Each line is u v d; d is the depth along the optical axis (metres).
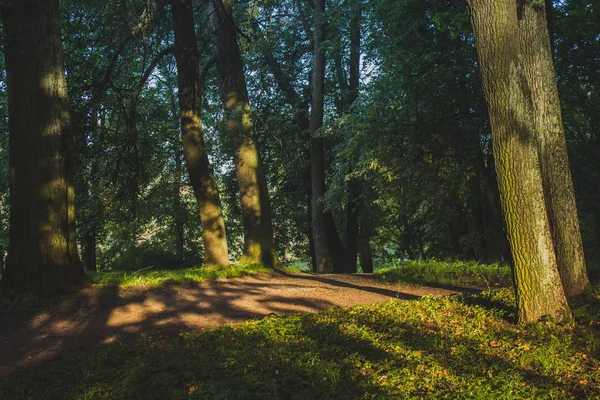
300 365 5.82
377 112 15.95
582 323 7.07
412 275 14.11
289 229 29.83
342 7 21.64
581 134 17.61
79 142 12.12
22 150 10.20
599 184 16.33
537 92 8.26
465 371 5.70
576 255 8.26
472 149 16.12
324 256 23.47
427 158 15.91
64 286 10.16
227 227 28.98
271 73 23.19
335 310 9.02
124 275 12.20
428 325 7.73
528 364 5.82
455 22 12.23
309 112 24.88
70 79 12.77
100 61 14.41
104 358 6.55
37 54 10.29
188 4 14.11
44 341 7.54
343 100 25.28
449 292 11.34
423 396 5.01
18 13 10.23
